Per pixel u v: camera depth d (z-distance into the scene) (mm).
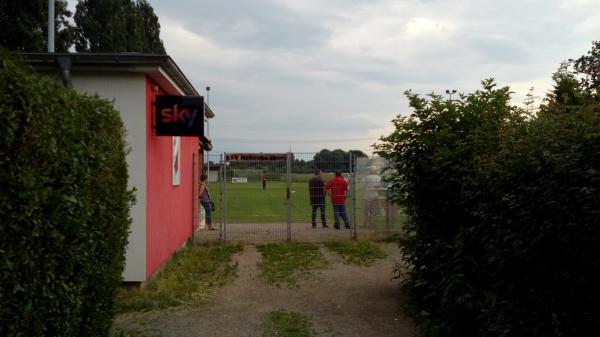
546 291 3721
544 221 3604
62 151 3309
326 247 12117
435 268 5797
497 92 6148
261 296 7621
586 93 4723
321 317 6453
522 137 4246
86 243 3816
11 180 2750
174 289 7840
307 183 14000
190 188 13359
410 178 6621
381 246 12281
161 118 8250
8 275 2783
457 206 5574
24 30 20453
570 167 3424
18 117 2787
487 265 4625
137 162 7762
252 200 30156
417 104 6523
